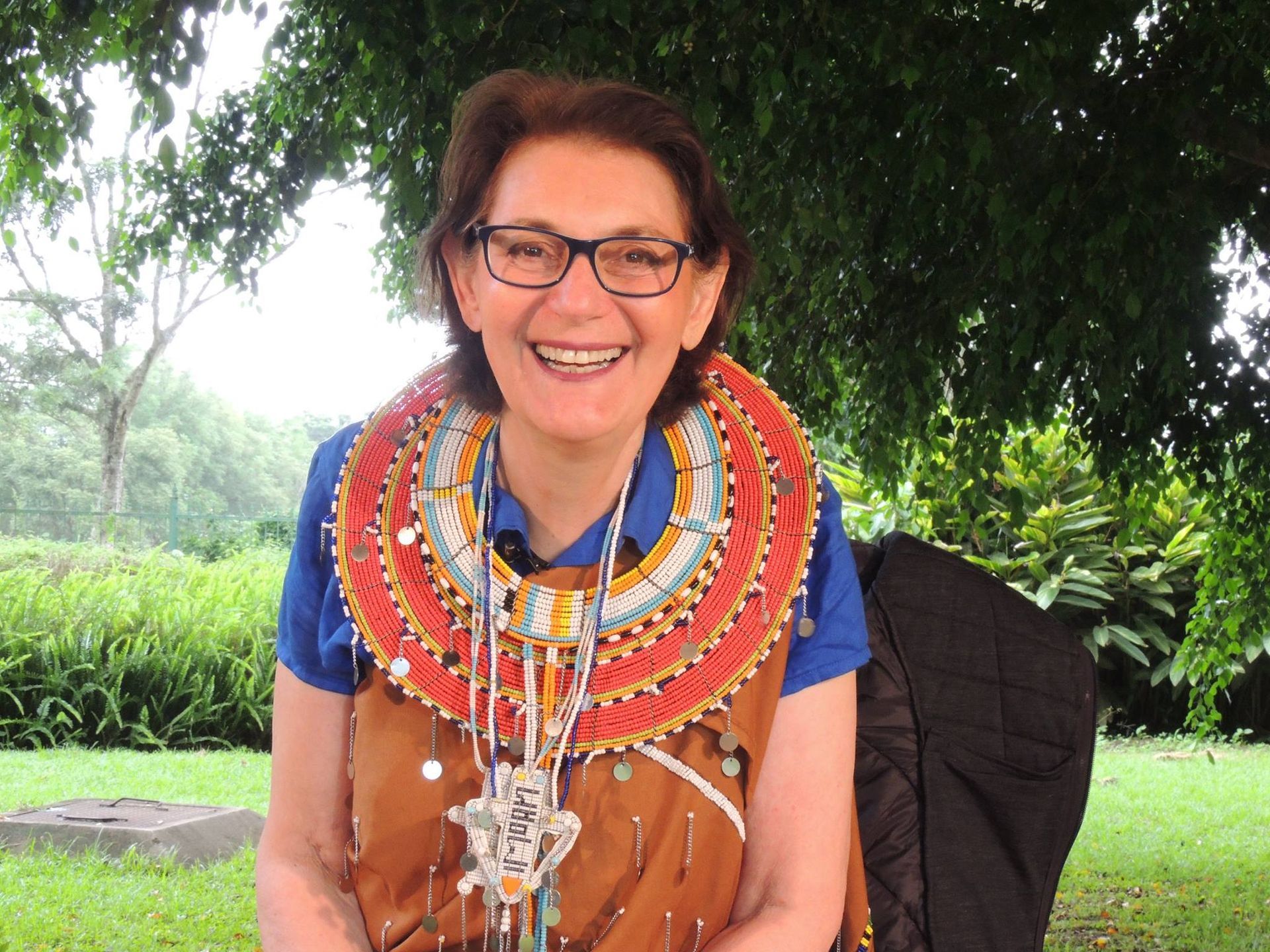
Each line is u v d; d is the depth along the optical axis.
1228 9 4.23
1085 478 9.76
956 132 3.84
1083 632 9.88
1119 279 4.27
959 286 4.68
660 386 1.32
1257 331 5.28
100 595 9.40
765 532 1.42
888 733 1.69
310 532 1.49
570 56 3.32
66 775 7.27
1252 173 4.92
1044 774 1.68
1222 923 5.02
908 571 1.72
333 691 1.47
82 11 3.82
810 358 5.29
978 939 1.67
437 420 1.47
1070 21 3.72
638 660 1.36
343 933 1.38
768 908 1.40
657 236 1.29
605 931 1.35
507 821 1.32
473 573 1.38
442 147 3.40
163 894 4.88
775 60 3.65
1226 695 9.00
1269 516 5.88
